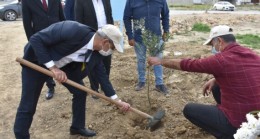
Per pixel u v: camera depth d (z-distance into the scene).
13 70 7.48
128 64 7.34
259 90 3.40
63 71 4.02
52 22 4.83
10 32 12.65
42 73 3.85
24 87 3.86
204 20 15.27
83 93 4.24
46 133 4.61
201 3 43.75
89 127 4.67
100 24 5.20
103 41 3.50
